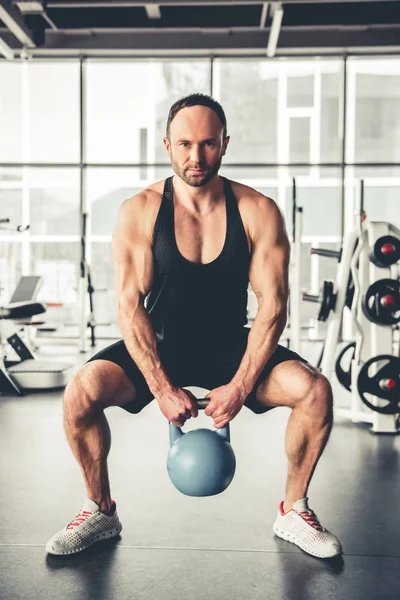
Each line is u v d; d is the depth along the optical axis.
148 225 1.48
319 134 10.47
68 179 11.77
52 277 10.71
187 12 6.32
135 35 6.64
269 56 6.32
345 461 2.35
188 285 1.47
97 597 1.26
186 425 2.97
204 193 1.46
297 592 1.29
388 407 2.81
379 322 2.87
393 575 1.37
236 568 1.40
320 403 1.47
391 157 10.48
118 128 10.57
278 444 2.61
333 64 7.12
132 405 1.58
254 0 5.23
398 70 10.27
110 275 11.53
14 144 9.67
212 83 6.78
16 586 1.31
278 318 1.47
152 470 2.20
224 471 1.39
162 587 1.31
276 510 1.79
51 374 3.87
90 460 1.51
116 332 8.12
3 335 3.88
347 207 6.74
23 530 1.62
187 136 1.39
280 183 8.80
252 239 1.48
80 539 1.48
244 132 10.43
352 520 1.71
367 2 6.09
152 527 1.65
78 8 6.29
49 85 9.91
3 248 9.02
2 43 5.70
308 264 9.82
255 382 1.51
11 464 2.27
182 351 1.53
